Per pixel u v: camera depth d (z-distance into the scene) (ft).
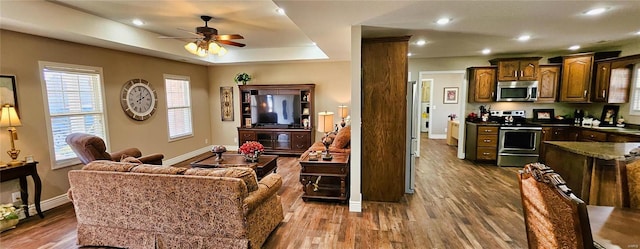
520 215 10.44
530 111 18.83
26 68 11.01
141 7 10.80
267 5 10.54
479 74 18.45
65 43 12.44
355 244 8.54
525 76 17.51
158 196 7.43
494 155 18.04
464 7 8.37
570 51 17.42
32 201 11.07
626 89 14.69
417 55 18.76
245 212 7.17
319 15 8.96
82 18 11.37
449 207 11.24
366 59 11.27
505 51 17.26
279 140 21.39
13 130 10.12
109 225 8.12
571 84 16.75
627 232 4.42
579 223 3.33
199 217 7.40
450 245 8.43
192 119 21.36
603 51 16.58
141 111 16.65
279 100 21.56
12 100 10.51
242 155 14.85
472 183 14.29
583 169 9.04
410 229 9.43
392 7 8.26
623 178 6.08
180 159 20.15
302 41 17.63
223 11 11.28
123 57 15.42
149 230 7.86
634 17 9.60
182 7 10.81
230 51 20.75
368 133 11.67
